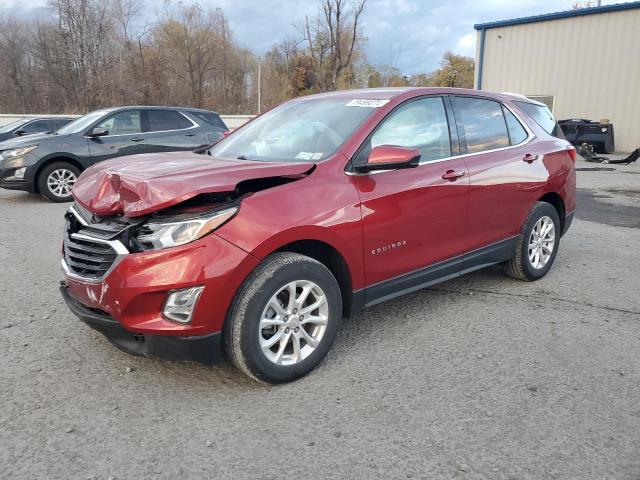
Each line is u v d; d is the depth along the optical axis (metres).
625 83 20.39
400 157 3.31
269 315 3.12
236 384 3.24
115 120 10.07
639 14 19.67
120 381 3.26
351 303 3.56
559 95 22.17
